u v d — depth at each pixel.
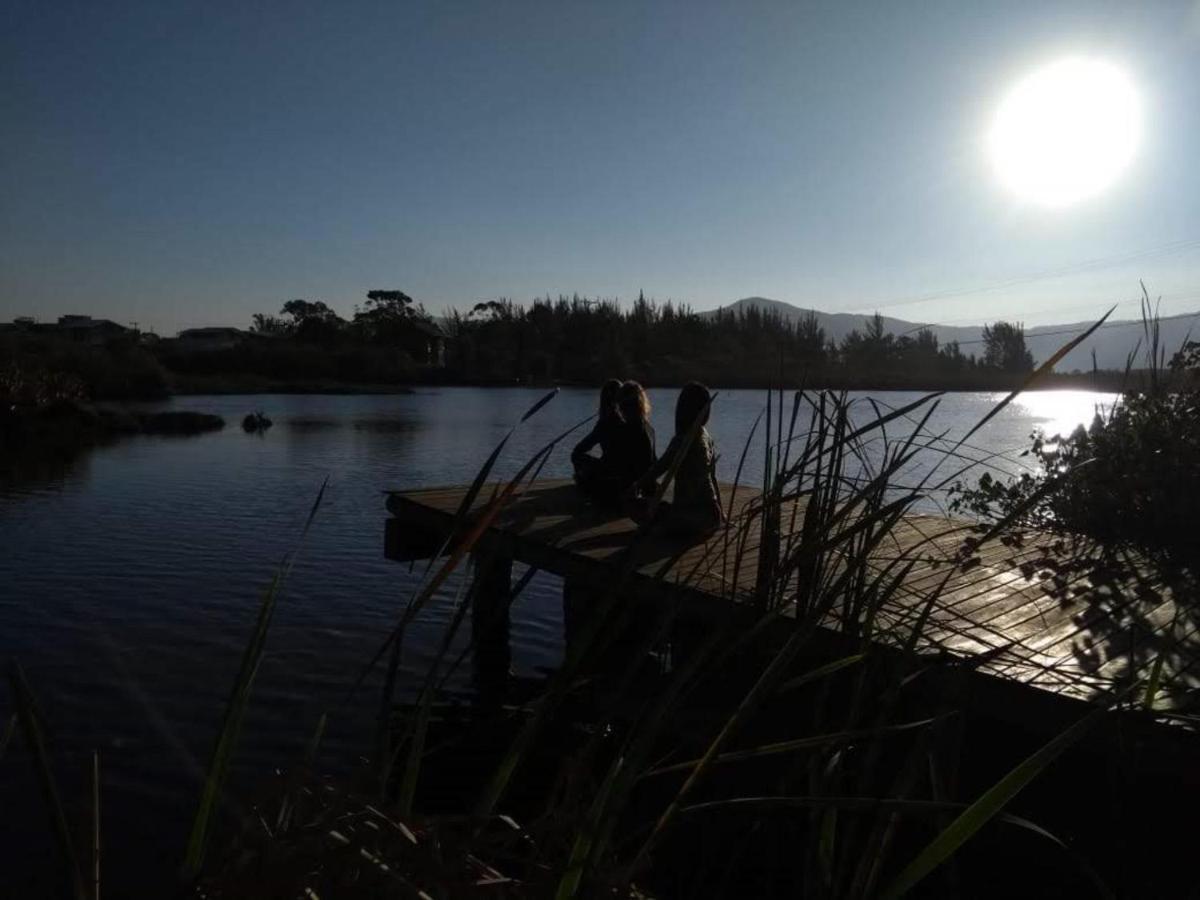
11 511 13.42
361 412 40.53
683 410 5.96
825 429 2.17
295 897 1.21
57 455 21.89
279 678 6.31
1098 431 5.76
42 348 47.28
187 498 14.88
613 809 1.34
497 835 1.35
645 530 1.60
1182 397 5.66
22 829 4.28
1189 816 2.86
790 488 5.73
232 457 21.80
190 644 7.05
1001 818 1.47
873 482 1.72
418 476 18.14
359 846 1.21
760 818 2.21
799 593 2.07
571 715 3.00
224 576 9.27
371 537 11.37
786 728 2.93
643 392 7.40
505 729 5.39
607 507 7.27
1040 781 3.41
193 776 4.80
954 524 6.03
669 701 1.47
